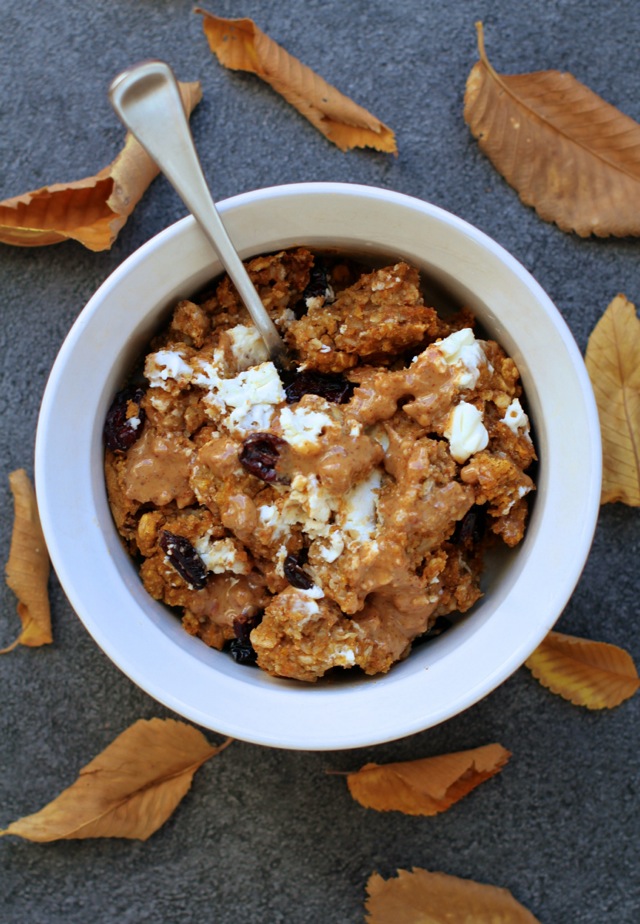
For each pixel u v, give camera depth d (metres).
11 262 0.38
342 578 0.30
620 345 0.37
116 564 0.31
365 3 0.38
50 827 0.37
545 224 0.38
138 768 0.38
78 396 0.31
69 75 0.38
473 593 0.32
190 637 0.32
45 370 0.38
